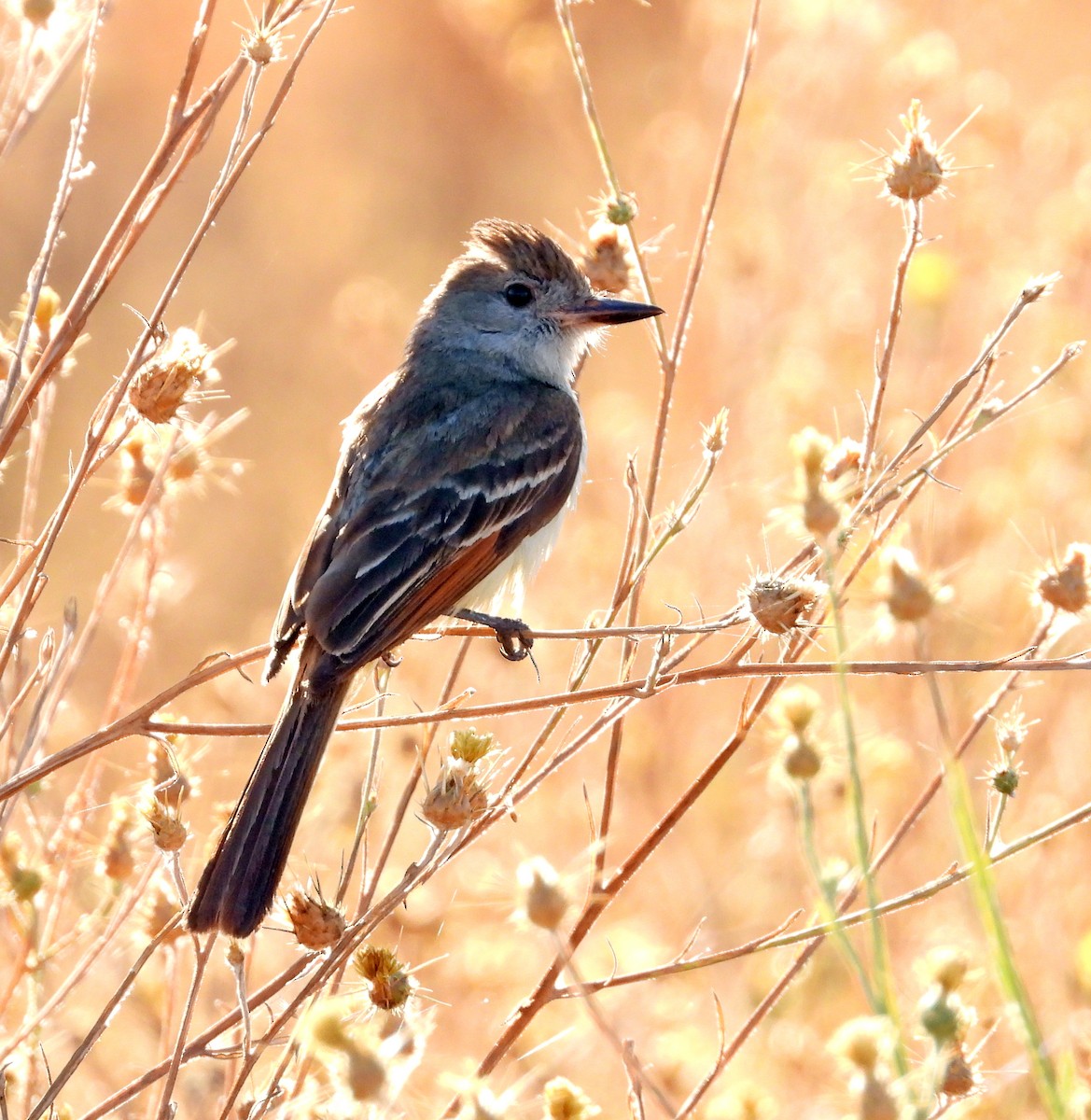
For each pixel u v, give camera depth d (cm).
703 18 1839
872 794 1188
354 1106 503
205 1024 1012
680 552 1421
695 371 1570
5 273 2067
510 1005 1076
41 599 1653
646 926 1213
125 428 730
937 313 1455
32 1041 848
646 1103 1005
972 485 1364
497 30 1961
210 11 721
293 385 2036
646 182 1742
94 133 2162
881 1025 521
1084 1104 636
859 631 1152
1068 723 1221
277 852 726
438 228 2356
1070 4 1994
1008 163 1575
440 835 675
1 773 818
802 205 1574
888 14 1666
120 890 822
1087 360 1372
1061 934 1068
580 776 1295
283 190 2306
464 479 948
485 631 867
